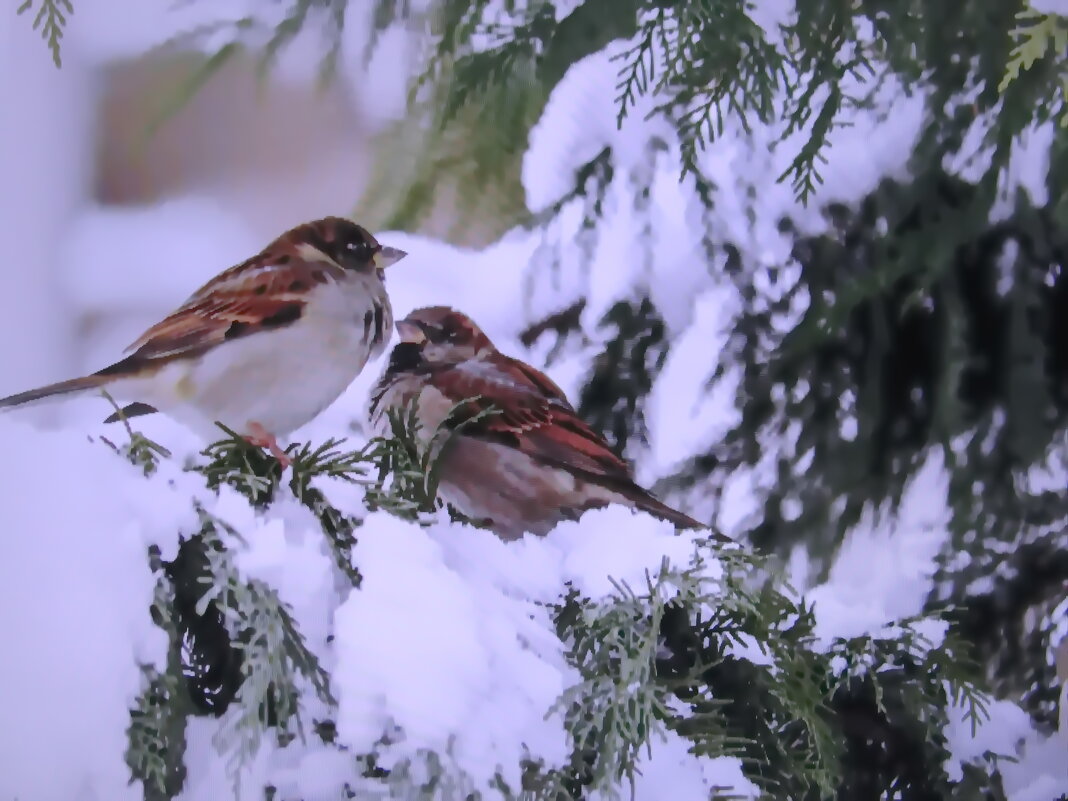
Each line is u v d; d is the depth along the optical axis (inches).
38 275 163.0
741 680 157.5
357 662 154.9
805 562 164.1
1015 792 159.2
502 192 164.2
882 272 163.8
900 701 158.6
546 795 155.1
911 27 162.9
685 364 164.2
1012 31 161.5
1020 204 163.5
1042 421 163.9
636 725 155.8
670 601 157.2
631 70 164.1
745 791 156.3
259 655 154.6
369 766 154.8
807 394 164.2
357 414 160.9
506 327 163.9
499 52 163.9
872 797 158.4
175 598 154.9
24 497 154.3
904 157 163.6
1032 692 163.6
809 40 162.2
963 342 163.9
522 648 155.8
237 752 154.4
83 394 159.0
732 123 163.9
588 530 159.0
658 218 164.2
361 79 164.2
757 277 164.2
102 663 154.2
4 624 153.9
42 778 153.9
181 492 154.9
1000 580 163.9
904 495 164.2
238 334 159.6
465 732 154.9
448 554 156.3
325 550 155.3
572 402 163.9
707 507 164.2
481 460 159.6
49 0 163.3
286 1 164.1
